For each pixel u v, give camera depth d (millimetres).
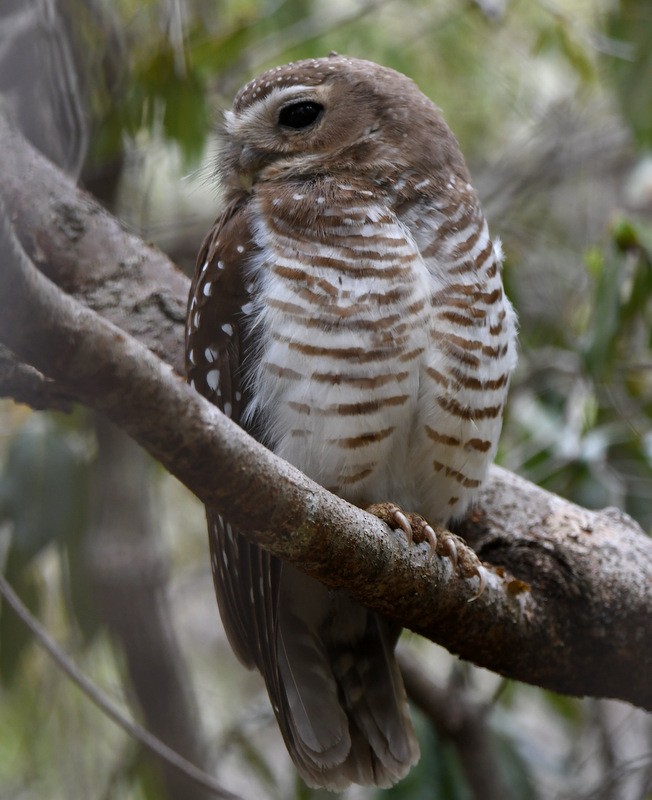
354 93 8859
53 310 5211
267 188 8688
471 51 13688
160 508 11977
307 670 8250
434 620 7613
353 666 8352
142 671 9672
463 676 11203
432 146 8711
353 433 7875
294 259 7980
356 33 13289
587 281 11789
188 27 11805
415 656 11805
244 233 8328
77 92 9609
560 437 10977
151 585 9812
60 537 10391
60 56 9414
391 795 10648
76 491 10383
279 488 6230
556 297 12992
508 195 13984
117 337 5402
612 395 11031
